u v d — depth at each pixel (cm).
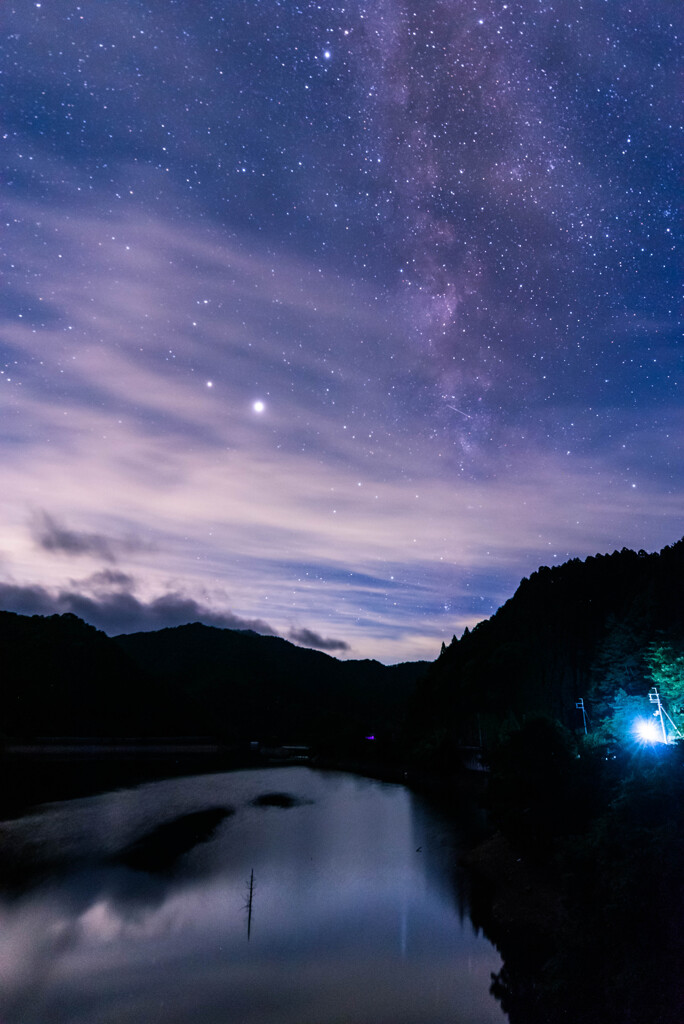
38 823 6806
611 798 3794
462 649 15225
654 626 7481
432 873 4719
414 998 2647
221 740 18912
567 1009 2153
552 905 3547
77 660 19400
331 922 3641
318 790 10188
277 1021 2467
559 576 12825
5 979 2878
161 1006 2609
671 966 1917
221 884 4497
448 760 11438
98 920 3722
